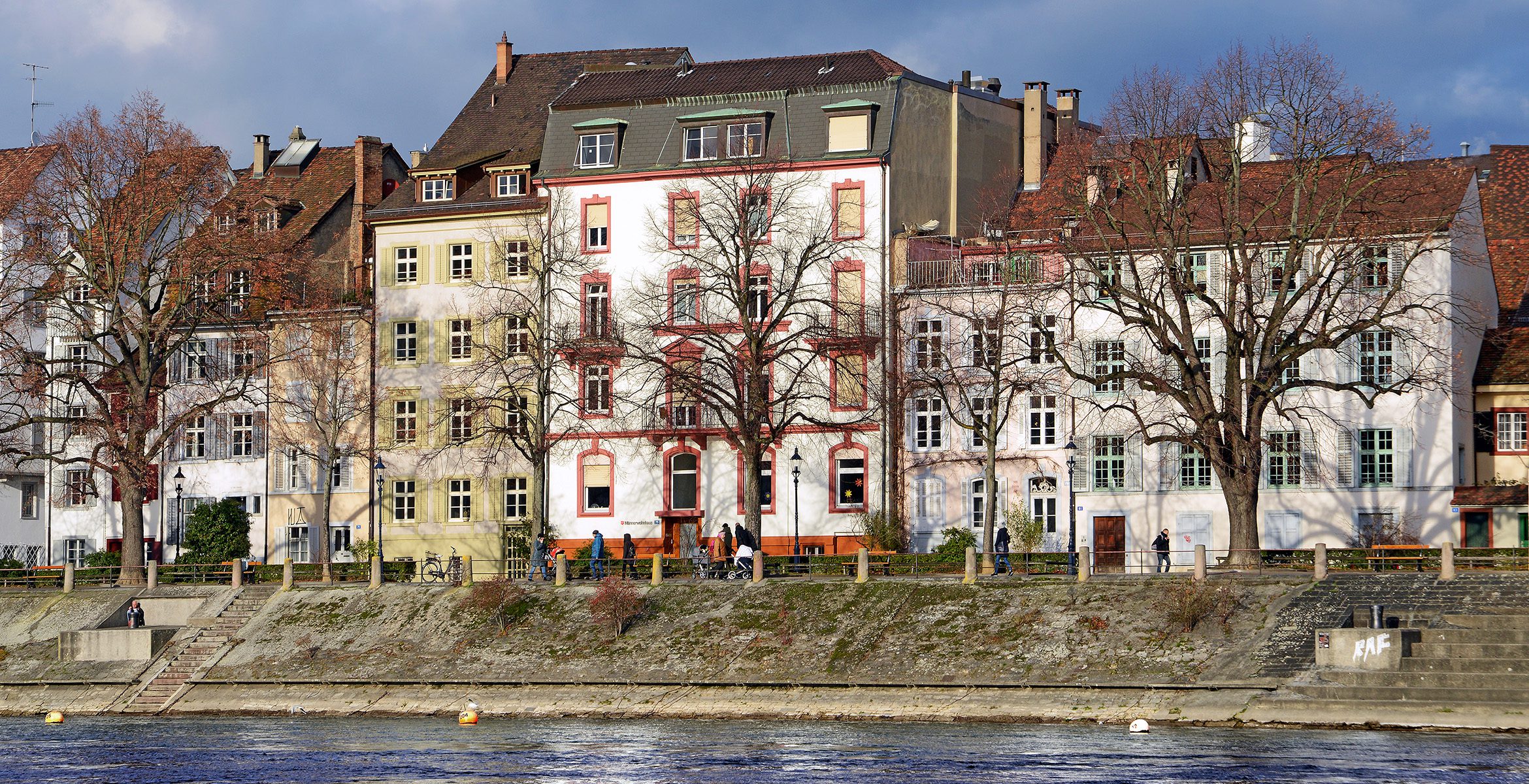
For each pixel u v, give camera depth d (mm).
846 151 86500
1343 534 79562
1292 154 71062
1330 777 47312
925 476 84562
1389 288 78500
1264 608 63125
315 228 98562
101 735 62188
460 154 95562
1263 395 69688
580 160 90125
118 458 81500
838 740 56344
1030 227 86500
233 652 73375
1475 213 83000
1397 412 79062
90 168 82688
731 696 64188
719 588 71188
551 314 89062
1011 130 93125
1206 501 80938
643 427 87812
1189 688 59844
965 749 53531
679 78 91250
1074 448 75625
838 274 85750
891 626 66438
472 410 89250
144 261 88062
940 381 77812
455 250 92312
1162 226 78125
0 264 94375
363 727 62969
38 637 77500
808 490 85688
